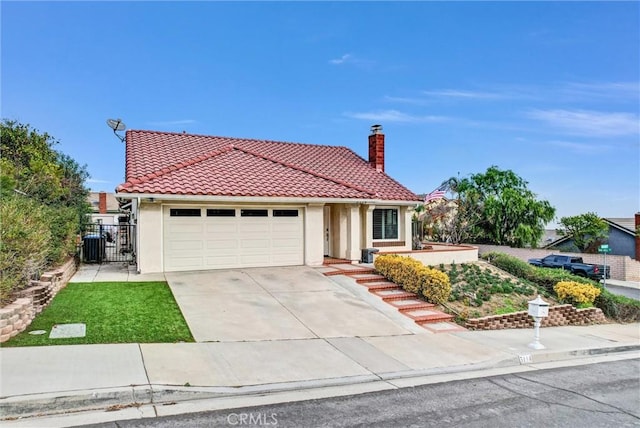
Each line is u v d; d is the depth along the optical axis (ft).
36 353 24.22
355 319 38.04
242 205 53.62
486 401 23.21
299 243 57.06
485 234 134.10
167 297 38.83
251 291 43.06
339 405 21.61
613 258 108.78
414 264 47.93
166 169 52.42
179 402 20.93
